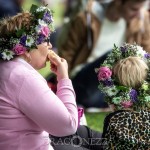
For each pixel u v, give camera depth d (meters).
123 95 4.66
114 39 8.45
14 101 4.25
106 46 8.43
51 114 4.20
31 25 4.41
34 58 4.48
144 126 4.55
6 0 10.13
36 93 4.21
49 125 4.23
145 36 8.54
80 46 8.39
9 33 4.40
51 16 4.52
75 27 8.34
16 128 4.30
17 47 4.38
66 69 4.58
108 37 8.43
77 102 8.23
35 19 4.44
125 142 4.51
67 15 12.12
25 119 4.30
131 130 4.54
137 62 4.77
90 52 8.40
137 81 4.70
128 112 4.62
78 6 8.69
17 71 4.29
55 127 4.24
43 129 4.34
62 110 4.23
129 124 4.56
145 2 8.38
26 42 4.37
